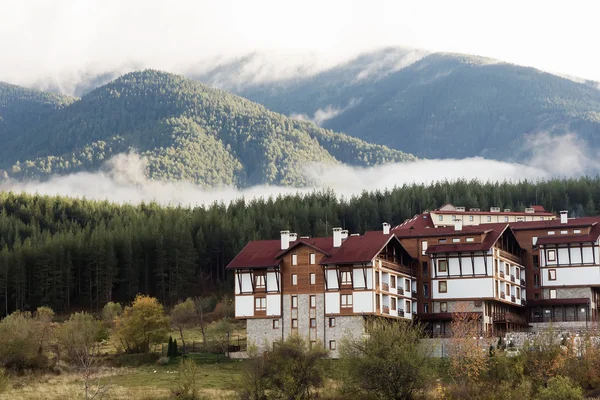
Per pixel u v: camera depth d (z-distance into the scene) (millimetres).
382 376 112062
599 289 172750
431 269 161375
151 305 163125
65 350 157250
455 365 120562
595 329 140625
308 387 115062
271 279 152500
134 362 150625
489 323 158125
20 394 119938
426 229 166875
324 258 149625
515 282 167625
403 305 157000
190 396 116375
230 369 140875
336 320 147250
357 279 147125
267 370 115000
